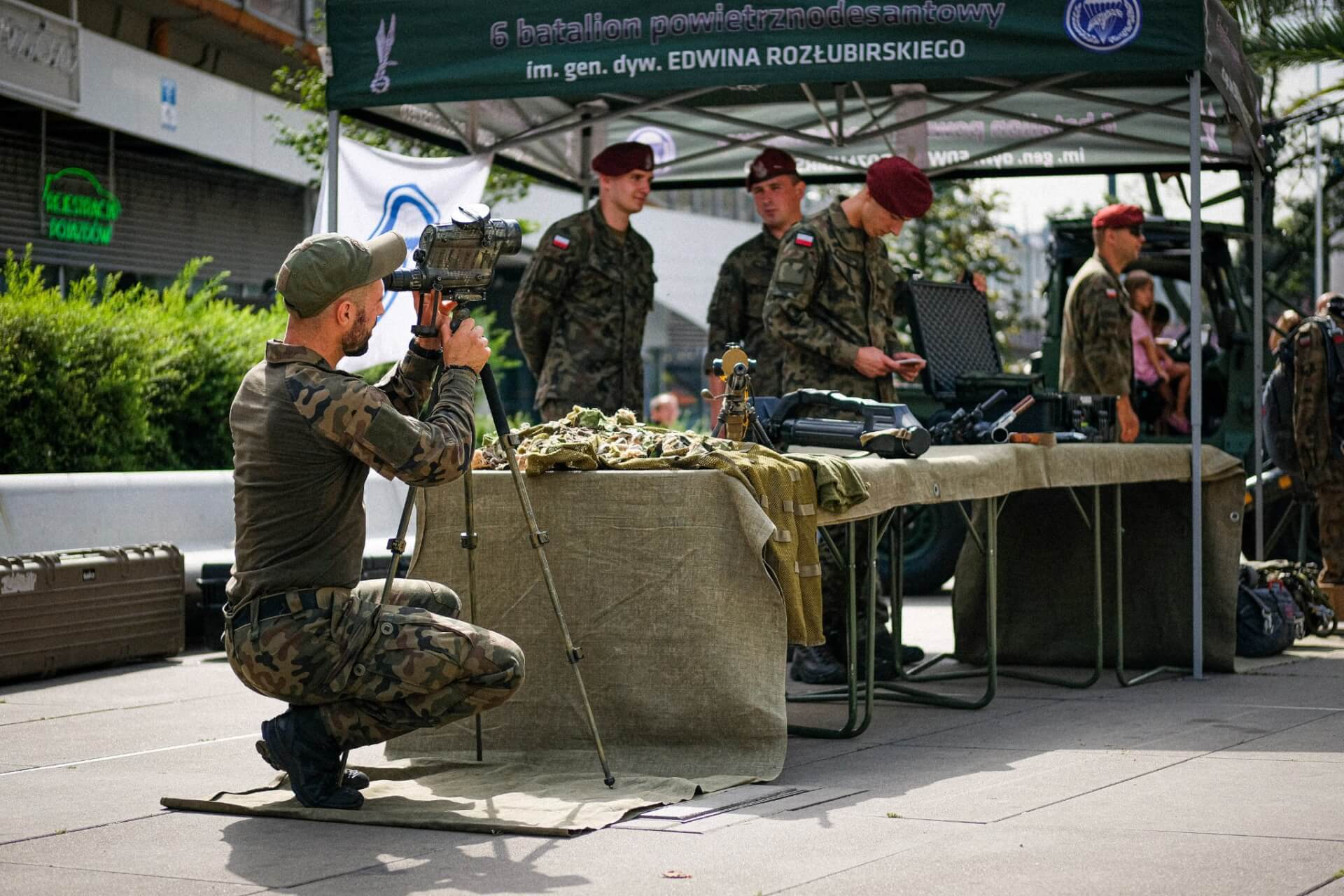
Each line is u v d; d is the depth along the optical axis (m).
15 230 14.53
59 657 6.62
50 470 8.68
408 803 4.00
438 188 7.68
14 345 8.54
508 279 21.45
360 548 3.88
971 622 6.76
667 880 3.23
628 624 4.42
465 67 6.30
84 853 3.55
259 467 3.75
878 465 4.68
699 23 6.09
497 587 4.55
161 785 4.36
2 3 13.27
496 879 3.27
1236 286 9.50
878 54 6.01
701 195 26.47
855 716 4.95
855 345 6.09
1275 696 5.80
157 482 7.99
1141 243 7.82
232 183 17.64
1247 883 3.12
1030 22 5.96
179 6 15.93
